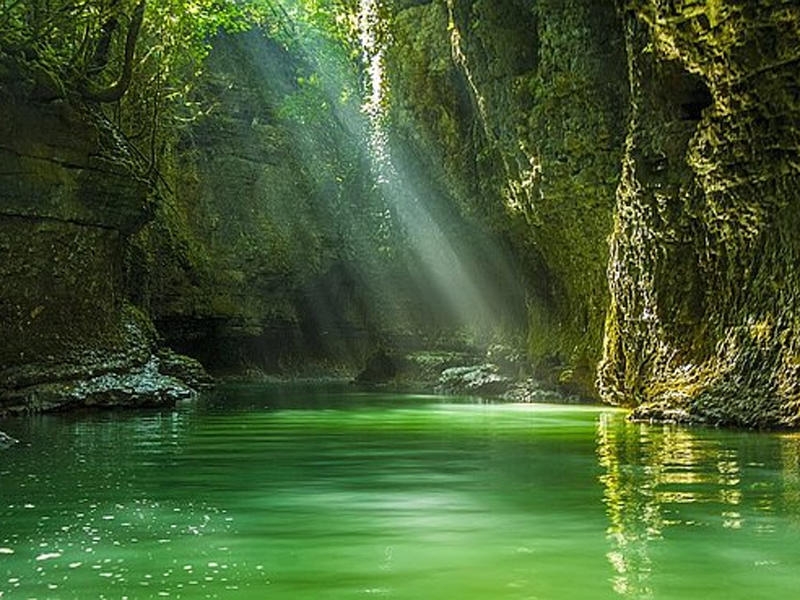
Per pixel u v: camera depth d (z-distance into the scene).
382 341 34.19
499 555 4.38
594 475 7.13
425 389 26.00
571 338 20.45
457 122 22.55
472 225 24.81
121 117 22.59
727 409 11.62
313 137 35.78
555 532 4.91
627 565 4.16
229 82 34.16
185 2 22.38
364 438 10.58
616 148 15.82
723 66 10.95
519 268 23.52
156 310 29.42
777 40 10.10
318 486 6.67
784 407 10.81
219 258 32.50
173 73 26.94
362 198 34.69
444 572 4.05
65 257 16.38
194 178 32.31
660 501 5.86
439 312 32.06
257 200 34.00
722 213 12.27
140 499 6.11
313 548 4.57
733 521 5.16
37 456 8.75
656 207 13.95
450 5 19.09
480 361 27.91
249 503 5.93
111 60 21.06
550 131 16.97
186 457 8.64
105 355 17.16
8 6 15.73
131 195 17.75
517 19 17.33
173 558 4.37
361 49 26.58
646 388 14.86
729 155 11.65
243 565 4.22
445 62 21.42
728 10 10.20
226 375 32.53
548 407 16.88
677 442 9.67
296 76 36.22
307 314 35.69
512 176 19.59
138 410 16.16
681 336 13.88
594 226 17.69
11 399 14.70
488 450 9.09
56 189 15.98
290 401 19.44
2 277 15.00
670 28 11.32
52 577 4.01
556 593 3.68
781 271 11.28
